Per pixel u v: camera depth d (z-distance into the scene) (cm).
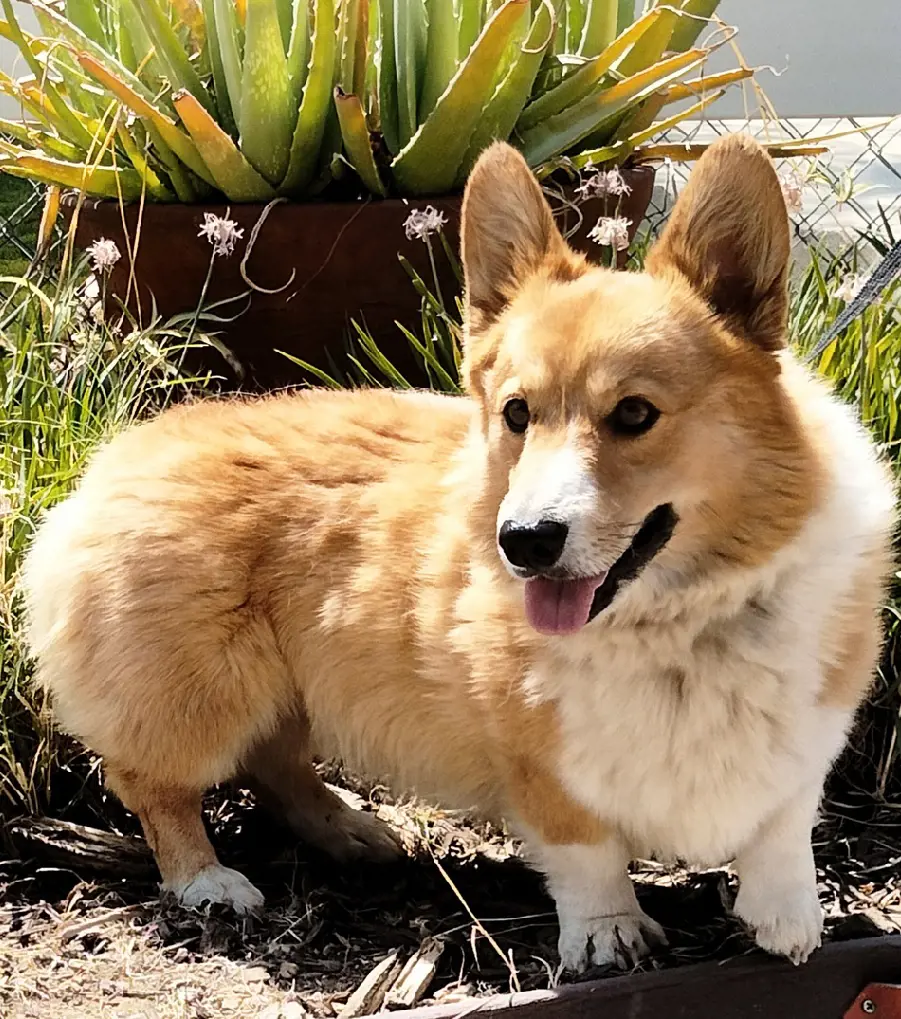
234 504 96
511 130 132
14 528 110
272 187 132
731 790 80
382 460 96
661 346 76
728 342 77
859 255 135
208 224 122
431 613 88
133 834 106
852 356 113
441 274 130
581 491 73
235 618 94
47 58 142
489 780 92
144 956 88
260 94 126
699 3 144
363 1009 82
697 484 76
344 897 97
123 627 94
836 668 80
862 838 100
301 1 130
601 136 142
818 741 81
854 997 83
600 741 80
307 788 104
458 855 102
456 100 125
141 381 125
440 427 97
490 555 82
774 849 83
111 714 95
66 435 117
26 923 92
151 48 138
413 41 132
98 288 141
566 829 84
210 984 85
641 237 151
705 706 79
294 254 129
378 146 134
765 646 79
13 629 106
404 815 107
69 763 108
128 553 95
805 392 84
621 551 74
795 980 82
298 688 97
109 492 98
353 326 132
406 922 93
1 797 104
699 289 80
